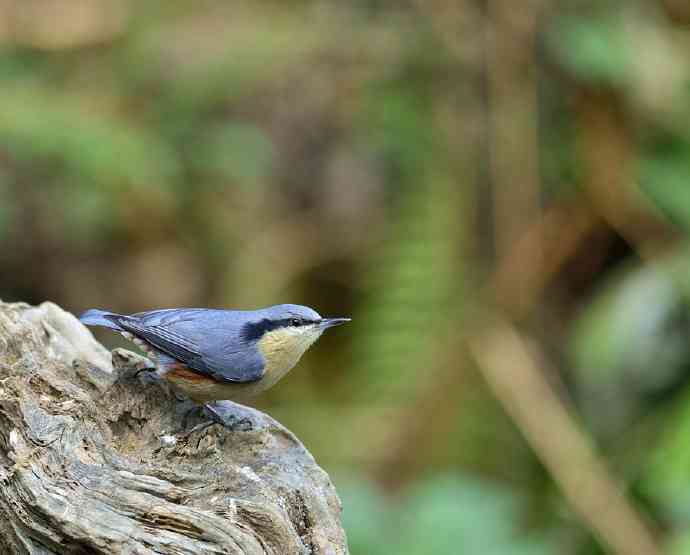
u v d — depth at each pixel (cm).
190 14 1388
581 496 1052
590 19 1288
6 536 599
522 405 1118
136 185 1309
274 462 661
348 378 1241
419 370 1158
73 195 1366
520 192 1256
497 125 1279
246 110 1422
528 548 898
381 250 1320
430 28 1352
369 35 1375
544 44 1295
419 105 1368
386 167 1449
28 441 606
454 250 1228
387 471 1112
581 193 1266
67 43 1373
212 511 586
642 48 1230
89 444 620
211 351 720
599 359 1160
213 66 1339
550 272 1232
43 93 1298
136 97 1362
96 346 759
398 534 922
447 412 1130
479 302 1209
